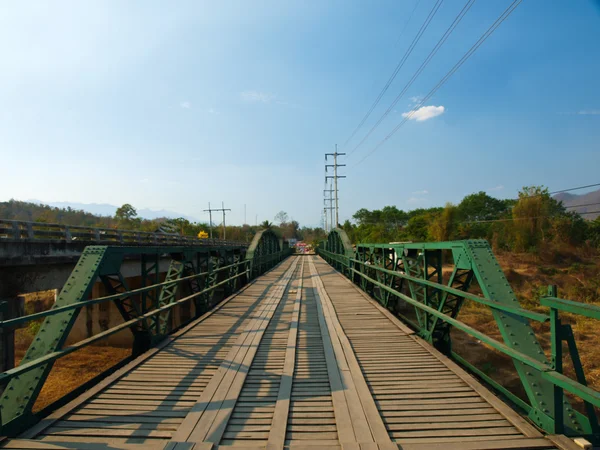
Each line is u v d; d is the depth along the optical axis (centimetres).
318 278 1552
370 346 552
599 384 803
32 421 330
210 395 374
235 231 8606
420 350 532
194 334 623
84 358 1409
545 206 3158
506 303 386
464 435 299
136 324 567
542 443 281
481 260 447
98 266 468
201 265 1030
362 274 1127
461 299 536
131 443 291
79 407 351
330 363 470
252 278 1532
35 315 329
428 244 611
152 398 371
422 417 330
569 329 290
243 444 291
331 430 310
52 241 1240
